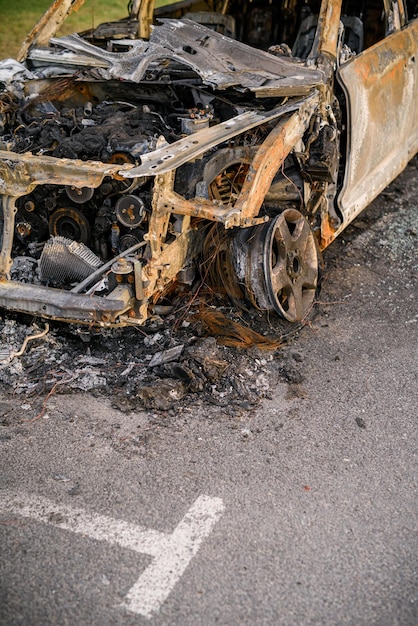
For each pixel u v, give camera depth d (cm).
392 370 421
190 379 397
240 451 355
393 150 569
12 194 389
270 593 275
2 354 423
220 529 306
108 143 404
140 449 356
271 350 438
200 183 396
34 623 262
